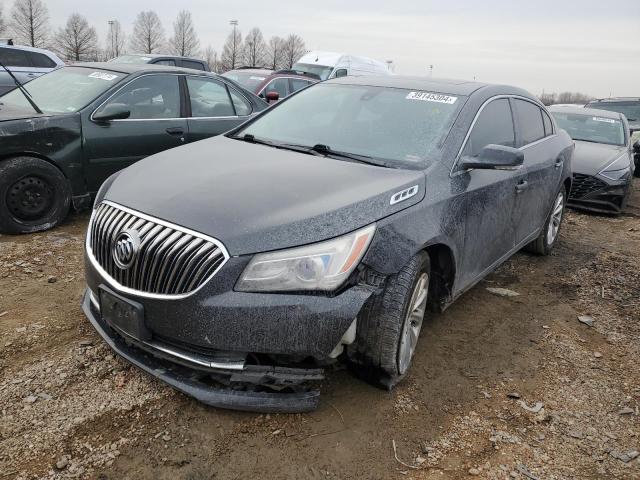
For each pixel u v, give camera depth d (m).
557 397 3.32
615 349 4.01
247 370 2.66
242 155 3.53
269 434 2.73
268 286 2.54
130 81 5.95
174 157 3.57
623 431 3.04
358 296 2.67
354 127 3.88
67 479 2.37
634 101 15.39
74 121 5.43
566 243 6.78
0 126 4.99
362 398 3.07
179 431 2.70
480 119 3.96
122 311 2.74
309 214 2.69
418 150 3.55
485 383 3.39
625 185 8.26
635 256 6.42
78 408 2.80
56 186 5.37
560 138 5.80
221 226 2.59
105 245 2.87
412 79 4.43
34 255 4.76
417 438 2.83
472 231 3.68
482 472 2.64
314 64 16.25
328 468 2.56
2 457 2.45
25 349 3.28
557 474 2.67
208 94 6.72
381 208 2.89
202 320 2.53
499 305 4.62
